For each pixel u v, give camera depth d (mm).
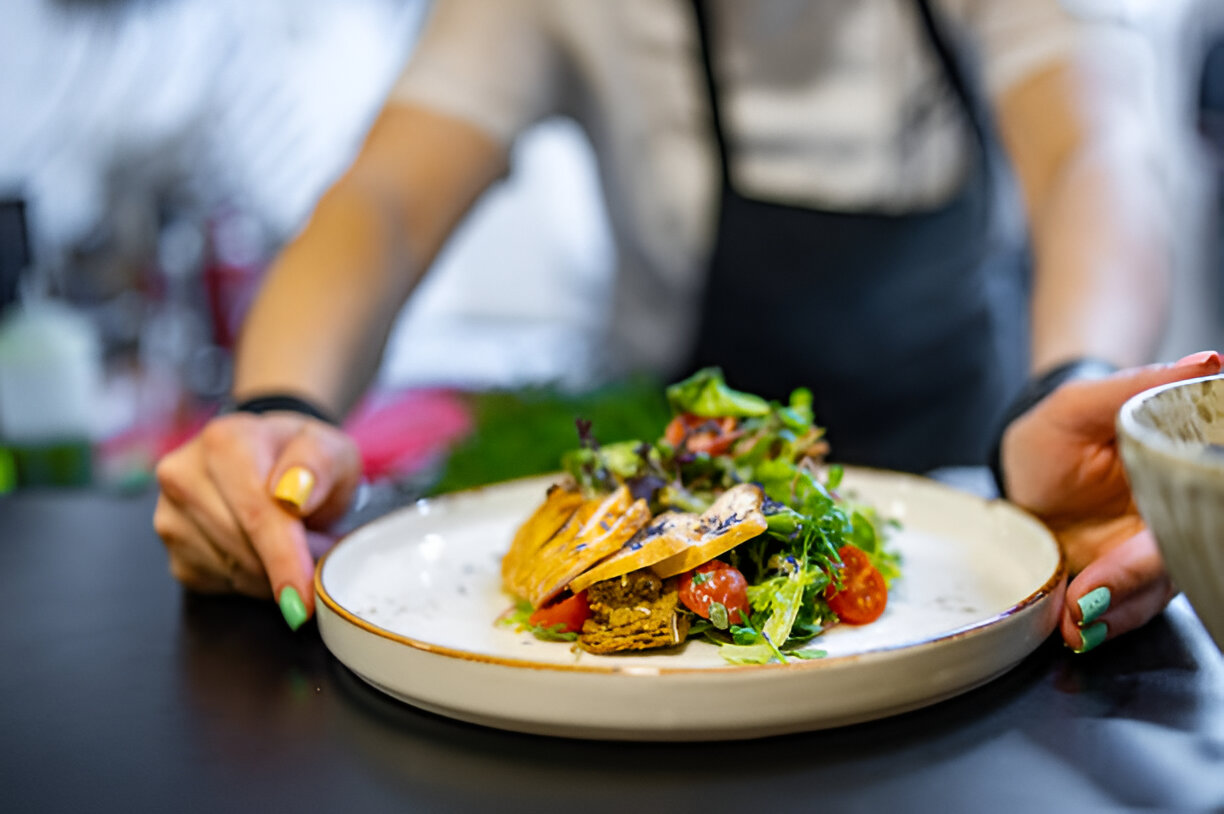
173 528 595
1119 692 462
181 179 1794
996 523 573
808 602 492
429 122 956
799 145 1037
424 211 925
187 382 1525
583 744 440
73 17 1715
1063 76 925
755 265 1059
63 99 1739
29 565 661
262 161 1872
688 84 1030
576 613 497
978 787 406
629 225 1122
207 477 583
